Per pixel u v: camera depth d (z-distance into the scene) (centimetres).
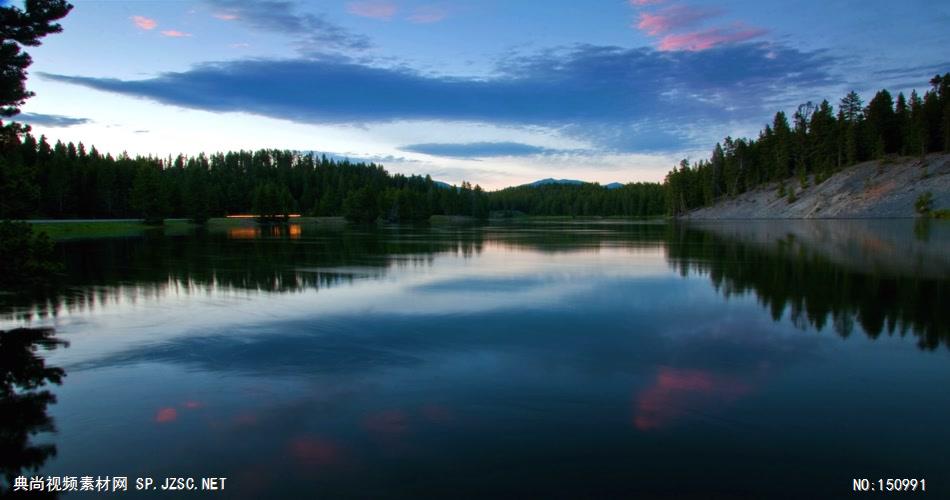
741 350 1263
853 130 11344
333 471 713
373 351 1270
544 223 13375
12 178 1523
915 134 10206
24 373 1125
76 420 888
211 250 4288
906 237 4503
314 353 1257
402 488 670
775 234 5600
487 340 1370
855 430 823
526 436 805
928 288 2073
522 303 1883
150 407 938
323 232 7781
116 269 2934
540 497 647
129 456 769
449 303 1889
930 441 786
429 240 5641
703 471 703
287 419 879
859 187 10125
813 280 2319
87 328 1526
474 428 836
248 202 14575
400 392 995
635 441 788
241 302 1922
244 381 1066
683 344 1322
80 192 10562
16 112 1642
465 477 692
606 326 1523
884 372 1095
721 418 866
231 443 800
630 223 12288
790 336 1393
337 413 900
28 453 778
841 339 1357
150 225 9088
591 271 2775
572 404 930
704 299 1927
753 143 14138
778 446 772
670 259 3328
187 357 1234
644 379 1062
